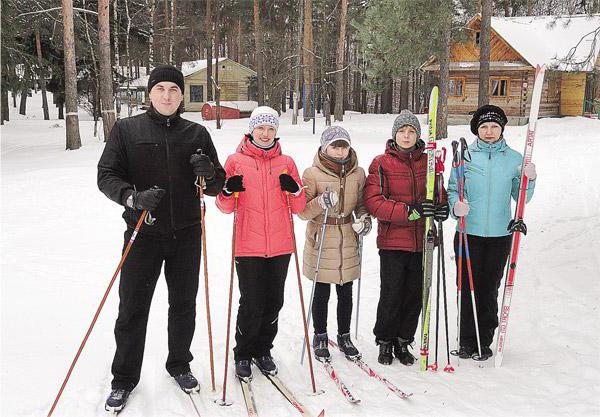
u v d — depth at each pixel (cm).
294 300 461
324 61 2889
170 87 284
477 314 359
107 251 589
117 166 283
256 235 316
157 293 461
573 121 1964
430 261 326
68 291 463
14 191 930
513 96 2162
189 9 3359
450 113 2273
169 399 299
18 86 1852
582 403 296
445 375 331
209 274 522
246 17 3141
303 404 297
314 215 338
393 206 328
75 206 812
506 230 348
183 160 292
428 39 1548
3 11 1603
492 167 345
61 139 1981
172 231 292
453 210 334
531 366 341
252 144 323
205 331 393
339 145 334
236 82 3375
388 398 304
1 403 286
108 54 1598
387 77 2139
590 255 569
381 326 347
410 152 342
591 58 644
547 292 467
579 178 988
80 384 309
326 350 351
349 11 2766
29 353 345
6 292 457
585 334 383
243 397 304
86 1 1992
